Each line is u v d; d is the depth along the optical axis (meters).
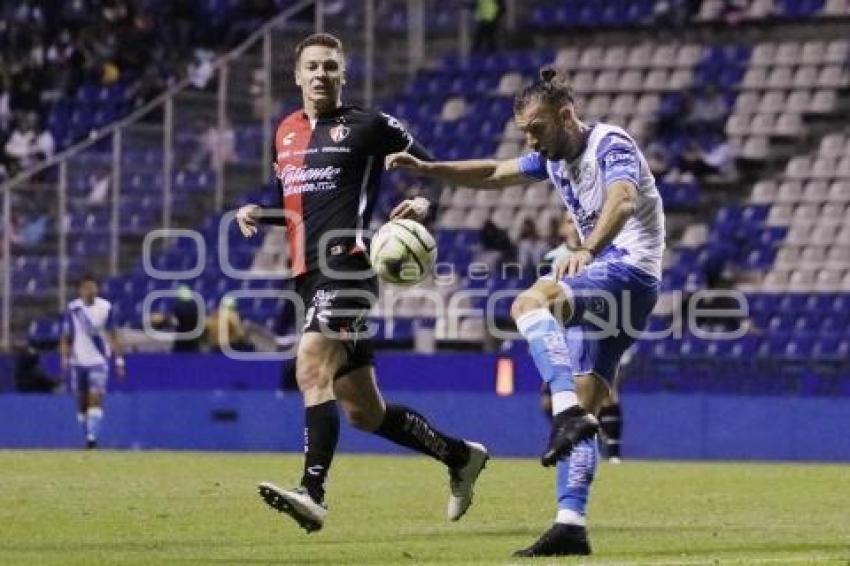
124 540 38.78
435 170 38.81
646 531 41.62
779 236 107.44
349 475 65.00
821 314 101.06
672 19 121.62
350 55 118.75
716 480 63.66
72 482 59.44
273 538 39.69
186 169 114.38
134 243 113.06
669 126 115.44
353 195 39.19
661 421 89.25
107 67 126.50
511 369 93.38
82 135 125.00
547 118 35.38
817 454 86.50
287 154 39.53
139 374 100.50
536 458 86.19
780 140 112.81
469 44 123.44
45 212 113.25
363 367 39.44
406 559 34.22
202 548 36.84
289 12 117.25
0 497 51.94
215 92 115.31
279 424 93.38
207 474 65.19
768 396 88.75
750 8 119.25
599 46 121.75
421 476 64.31
